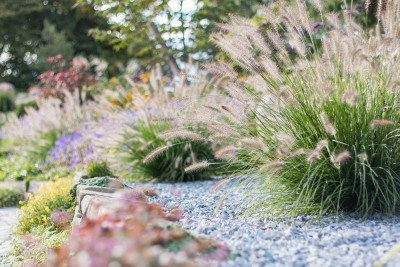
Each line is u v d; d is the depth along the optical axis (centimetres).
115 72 1794
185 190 545
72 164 762
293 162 368
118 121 676
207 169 652
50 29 2080
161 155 638
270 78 383
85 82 1205
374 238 290
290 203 375
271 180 375
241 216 376
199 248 244
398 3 364
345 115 356
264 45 376
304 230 318
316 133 362
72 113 921
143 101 655
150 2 1029
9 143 1162
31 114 977
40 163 888
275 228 334
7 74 2316
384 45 360
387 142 360
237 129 402
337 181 361
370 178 359
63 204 479
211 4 1078
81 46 2219
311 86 372
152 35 1108
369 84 365
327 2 701
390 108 357
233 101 416
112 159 668
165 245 242
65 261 248
